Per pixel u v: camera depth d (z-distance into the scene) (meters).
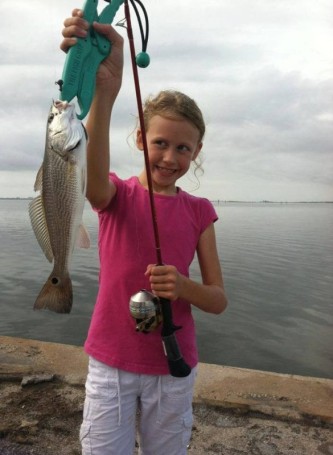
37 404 3.46
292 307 10.08
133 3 2.08
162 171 2.24
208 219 2.41
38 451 2.95
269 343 7.83
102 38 1.93
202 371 3.96
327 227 35.28
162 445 2.20
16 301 10.39
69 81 1.84
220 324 8.77
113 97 2.02
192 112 2.23
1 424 3.20
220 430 3.23
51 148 1.86
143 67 2.10
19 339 4.54
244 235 27.19
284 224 39.19
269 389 3.68
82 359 4.14
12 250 19.00
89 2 1.89
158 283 2.00
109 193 2.17
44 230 1.99
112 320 2.15
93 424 2.10
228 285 12.25
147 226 2.22
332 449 3.05
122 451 2.11
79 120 1.87
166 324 2.05
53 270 1.98
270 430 3.24
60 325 8.57
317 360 7.11
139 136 2.36
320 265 15.59
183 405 2.17
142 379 2.11
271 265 15.56
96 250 18.08
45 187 1.91
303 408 3.42
